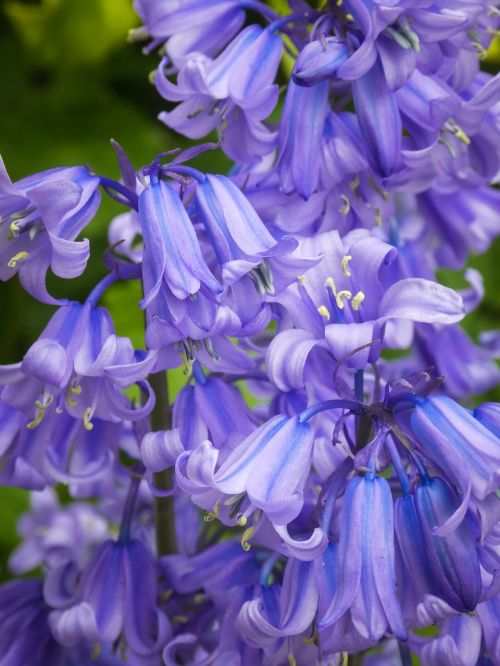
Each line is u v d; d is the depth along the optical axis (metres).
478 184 0.30
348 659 0.28
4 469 0.28
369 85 0.27
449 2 0.27
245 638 0.26
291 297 0.26
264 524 0.26
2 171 0.25
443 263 0.32
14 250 0.26
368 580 0.24
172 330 0.25
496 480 0.24
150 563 0.29
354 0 0.27
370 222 0.29
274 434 0.25
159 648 0.28
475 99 0.28
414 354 0.32
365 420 0.26
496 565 0.25
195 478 0.25
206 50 0.29
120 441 0.30
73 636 0.28
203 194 0.26
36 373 0.26
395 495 0.26
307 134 0.28
